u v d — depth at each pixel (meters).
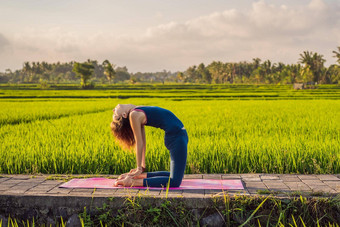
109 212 4.20
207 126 12.48
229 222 4.14
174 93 58.44
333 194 4.26
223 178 5.38
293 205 4.13
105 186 4.79
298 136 9.43
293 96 46.75
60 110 22.95
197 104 29.25
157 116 4.71
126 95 51.25
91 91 70.50
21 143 8.48
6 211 4.34
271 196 4.17
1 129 12.10
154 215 4.16
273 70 137.38
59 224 4.27
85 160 6.60
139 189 4.62
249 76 153.00
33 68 190.12
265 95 49.41
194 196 4.22
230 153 6.64
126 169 6.36
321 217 4.09
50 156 6.86
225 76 155.62
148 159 6.65
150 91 68.56
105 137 9.52
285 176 5.44
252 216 4.14
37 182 5.13
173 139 4.70
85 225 4.15
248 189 4.57
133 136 4.91
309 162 6.32
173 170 4.68
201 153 6.78
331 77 113.25
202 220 4.17
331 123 13.08
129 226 4.18
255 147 7.30
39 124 13.83
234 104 28.47
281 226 3.98
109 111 21.95
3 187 4.79
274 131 11.05
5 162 6.57
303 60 101.56
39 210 4.30
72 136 10.03
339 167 6.07
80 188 4.69
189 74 185.50
